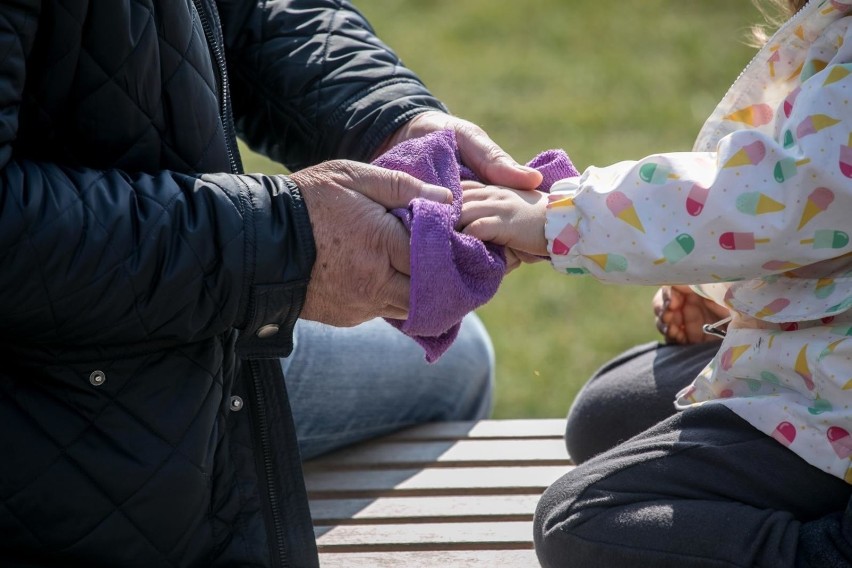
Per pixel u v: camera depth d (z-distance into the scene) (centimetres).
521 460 610
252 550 471
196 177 428
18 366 431
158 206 411
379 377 621
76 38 413
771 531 425
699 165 457
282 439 477
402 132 543
